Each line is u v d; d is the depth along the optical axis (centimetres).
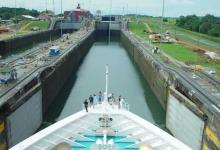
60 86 5306
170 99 3859
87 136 1612
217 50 7300
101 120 1730
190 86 3584
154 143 1515
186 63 5462
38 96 3694
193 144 3017
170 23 18200
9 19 16475
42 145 1446
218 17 14925
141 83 5909
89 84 5662
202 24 12012
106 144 1381
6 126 2698
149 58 5994
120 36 14888
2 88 3222
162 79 4525
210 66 5250
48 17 17975
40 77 3981
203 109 2881
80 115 1744
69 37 10219
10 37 9562
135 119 1725
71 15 16225
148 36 10775
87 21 15938
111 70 7138
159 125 3884
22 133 3152
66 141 1514
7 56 7850
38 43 11525
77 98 4734
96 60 8625
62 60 5544
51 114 4128
